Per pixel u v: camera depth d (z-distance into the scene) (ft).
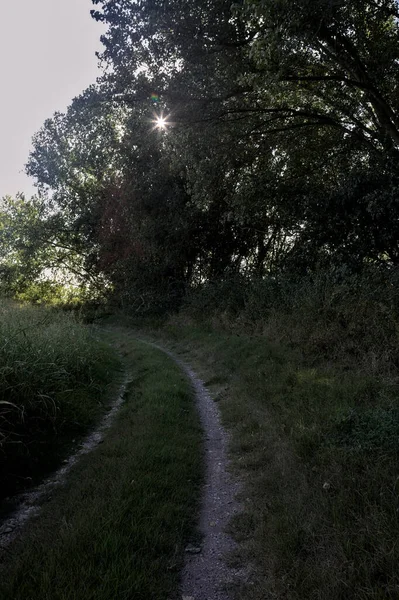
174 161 48.57
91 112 49.01
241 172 50.34
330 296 32.40
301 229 48.24
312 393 21.07
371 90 37.32
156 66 40.88
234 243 73.46
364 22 38.65
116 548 10.40
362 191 39.73
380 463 12.51
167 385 28.17
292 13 26.76
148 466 15.69
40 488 15.96
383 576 8.77
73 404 23.53
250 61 35.53
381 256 44.32
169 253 74.90
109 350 45.06
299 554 10.27
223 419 22.81
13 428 18.71
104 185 91.91
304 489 12.80
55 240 107.34
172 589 9.84
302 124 43.96
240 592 9.71
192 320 59.77
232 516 13.20
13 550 11.42
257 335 38.78
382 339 24.32
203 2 34.17
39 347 24.17
